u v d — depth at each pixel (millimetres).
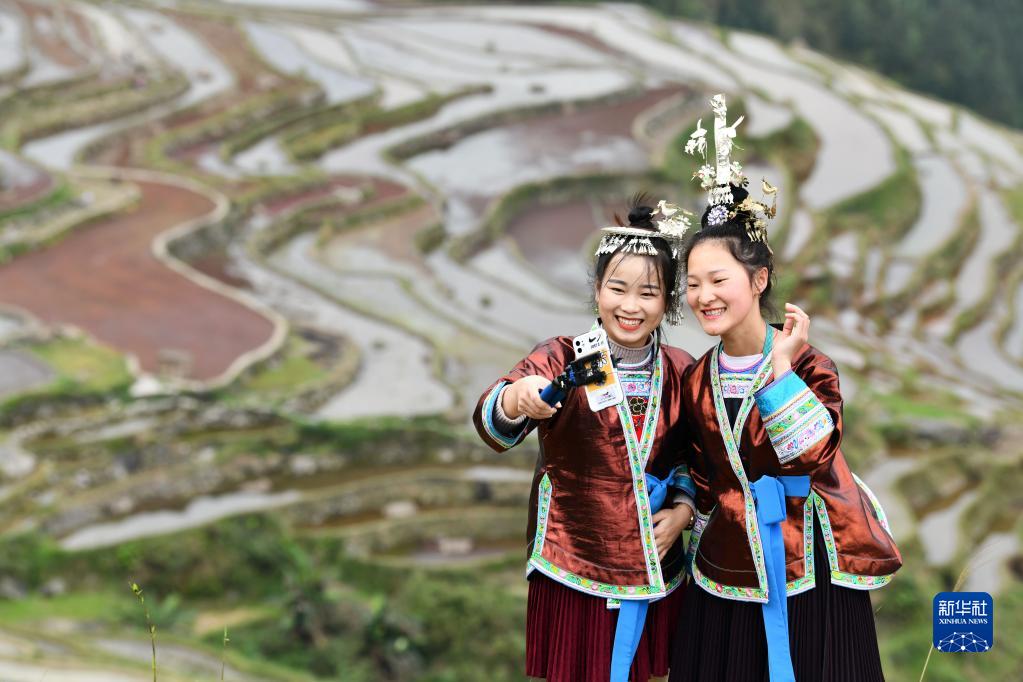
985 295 88562
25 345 51594
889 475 56594
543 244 83375
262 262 69438
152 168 84062
